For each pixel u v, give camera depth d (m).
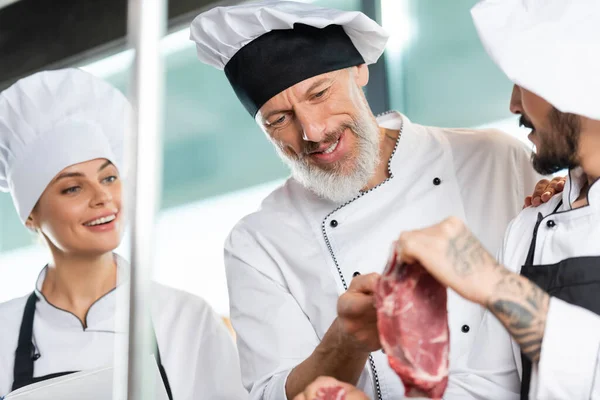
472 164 2.25
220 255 3.74
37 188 2.64
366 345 1.69
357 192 2.19
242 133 3.73
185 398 2.59
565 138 1.52
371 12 3.39
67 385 2.04
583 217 1.58
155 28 1.62
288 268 2.25
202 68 3.80
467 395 1.77
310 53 2.11
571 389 1.31
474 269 1.30
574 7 1.43
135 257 1.62
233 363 2.66
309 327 2.20
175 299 2.71
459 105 3.23
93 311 2.65
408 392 1.34
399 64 3.38
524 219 1.79
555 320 1.31
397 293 1.34
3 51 4.11
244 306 2.25
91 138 2.63
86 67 3.95
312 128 2.06
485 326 1.83
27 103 2.60
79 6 3.95
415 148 2.28
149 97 1.62
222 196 3.77
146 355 1.62
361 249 2.20
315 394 1.54
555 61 1.41
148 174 1.62
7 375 2.59
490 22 1.48
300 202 2.32
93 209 2.62
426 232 1.31
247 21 2.13
